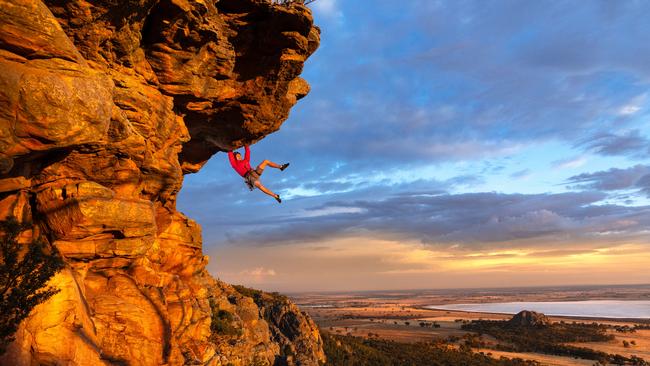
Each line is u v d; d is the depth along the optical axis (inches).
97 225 545.6
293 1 756.6
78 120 441.4
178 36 663.1
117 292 599.5
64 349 450.3
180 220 914.7
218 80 790.5
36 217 533.3
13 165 445.4
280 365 1568.7
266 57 805.9
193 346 781.3
